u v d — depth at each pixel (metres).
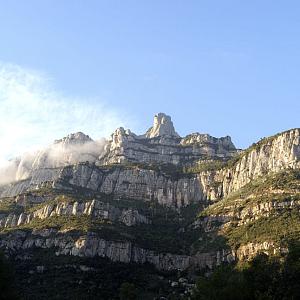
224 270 151.50
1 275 138.75
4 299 135.75
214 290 142.00
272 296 130.38
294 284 132.88
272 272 141.12
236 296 136.25
